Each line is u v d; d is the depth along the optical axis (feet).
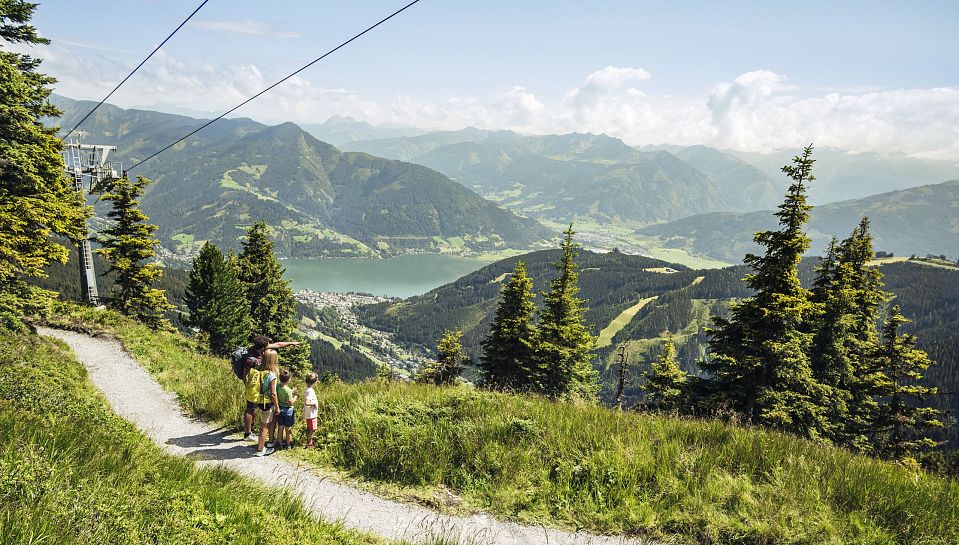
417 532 21.08
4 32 51.55
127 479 17.93
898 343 79.25
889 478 24.07
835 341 76.18
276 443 30.32
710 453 26.40
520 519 22.67
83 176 114.01
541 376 109.70
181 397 42.24
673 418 33.53
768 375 66.69
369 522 21.77
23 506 13.09
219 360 72.64
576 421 31.27
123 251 117.60
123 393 43.70
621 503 23.27
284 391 30.04
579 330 112.78
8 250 54.90
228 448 30.37
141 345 64.75
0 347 40.16
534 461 26.76
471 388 39.99
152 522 15.05
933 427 76.84
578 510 23.09
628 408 41.93
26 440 18.30
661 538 21.26
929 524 20.84
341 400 36.70
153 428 32.96
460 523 22.21
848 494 22.72
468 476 26.00
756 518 21.58
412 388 41.04
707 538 21.09
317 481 25.94
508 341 114.01
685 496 23.27
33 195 59.00
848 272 76.69
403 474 26.48
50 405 26.11
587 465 25.55
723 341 71.00
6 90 50.37
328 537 18.16
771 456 25.86
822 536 20.47
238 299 160.45
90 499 14.61
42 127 60.95
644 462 25.25
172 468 21.18
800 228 66.44
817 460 25.75
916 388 76.89
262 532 16.75
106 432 24.18
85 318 72.95
